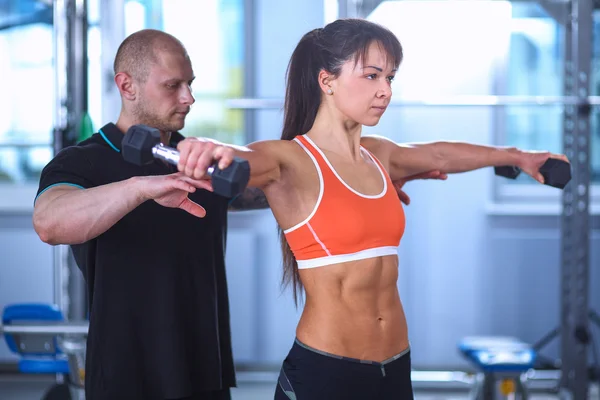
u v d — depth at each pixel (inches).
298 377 64.3
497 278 178.1
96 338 69.6
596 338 179.0
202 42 177.8
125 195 56.3
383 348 65.1
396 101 141.7
